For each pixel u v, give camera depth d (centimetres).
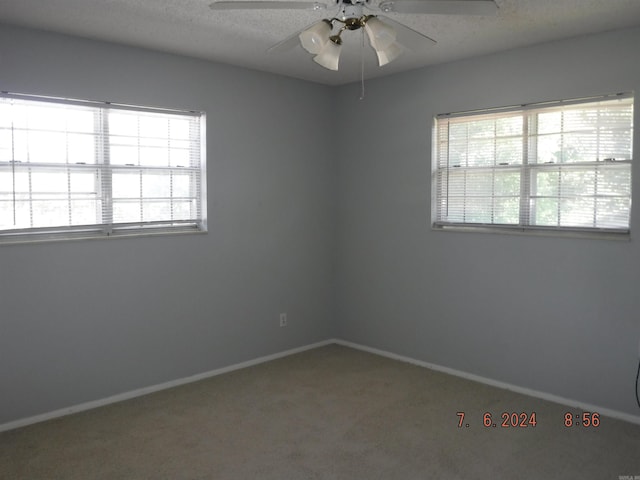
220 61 394
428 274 418
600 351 332
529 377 364
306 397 360
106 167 349
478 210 391
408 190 427
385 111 440
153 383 372
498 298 378
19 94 309
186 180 391
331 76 442
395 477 259
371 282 461
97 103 339
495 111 374
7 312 310
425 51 365
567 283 344
